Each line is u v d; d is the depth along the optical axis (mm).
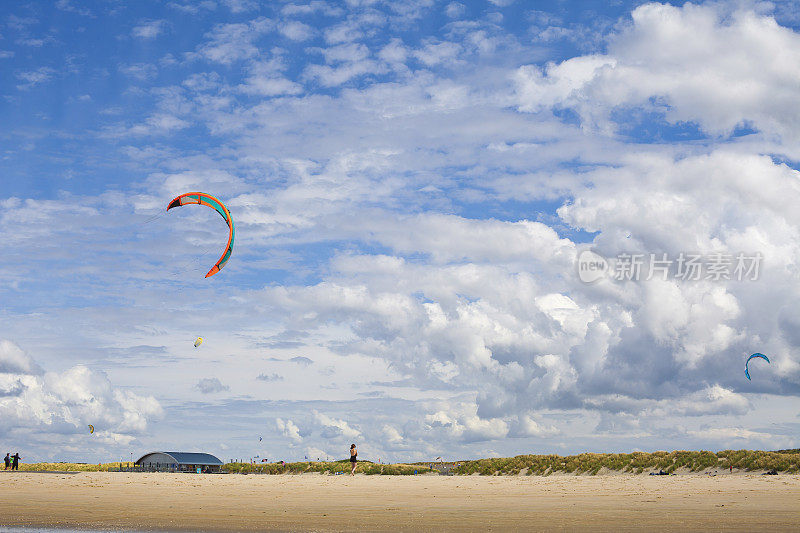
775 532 11484
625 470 43375
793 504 17281
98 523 14719
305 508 18312
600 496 21781
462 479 37375
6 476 38500
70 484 31031
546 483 31500
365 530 12992
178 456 68000
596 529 12508
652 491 23828
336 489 27312
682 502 18547
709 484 27531
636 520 13922
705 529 12117
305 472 55031
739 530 11859
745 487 24969
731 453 42375
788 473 36094
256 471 59625
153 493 24875
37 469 60062
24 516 16328
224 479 37125
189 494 24344
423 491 25812
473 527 13242
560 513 15875
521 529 12750
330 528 13406
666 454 45156
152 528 13664
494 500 20719
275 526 13898
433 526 13539
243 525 14133
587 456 47969
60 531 13258
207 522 14789
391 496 23078
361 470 52469
